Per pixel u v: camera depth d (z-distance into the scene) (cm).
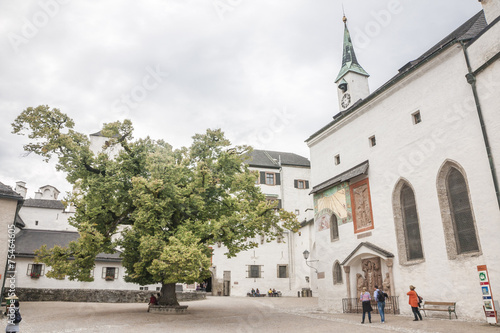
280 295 4453
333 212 2678
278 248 4725
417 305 1731
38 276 3369
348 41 3603
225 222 2122
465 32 2139
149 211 2023
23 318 1947
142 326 1672
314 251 4247
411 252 2042
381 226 2216
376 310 2166
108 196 2183
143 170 2308
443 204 1862
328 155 2834
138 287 3703
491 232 1611
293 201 5131
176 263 1814
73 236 3800
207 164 2300
